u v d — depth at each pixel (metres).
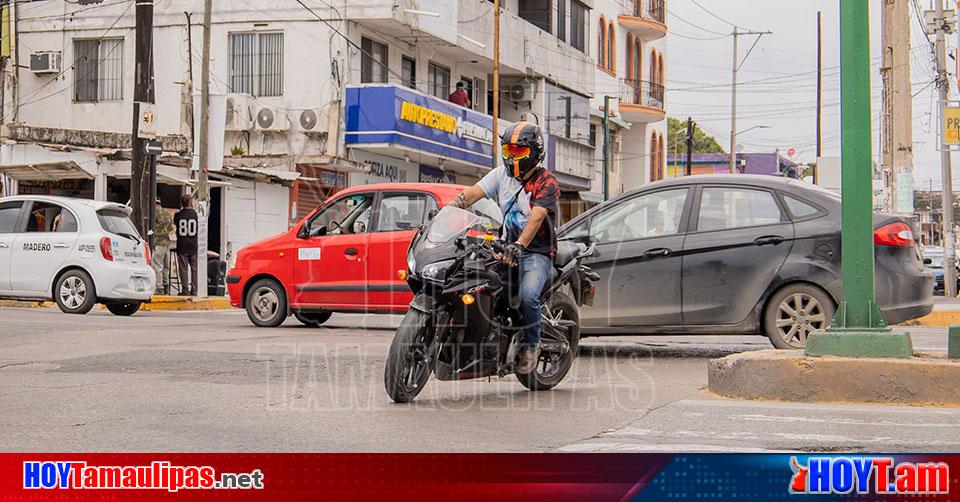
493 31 34.97
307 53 28.48
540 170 7.52
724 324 10.39
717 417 6.94
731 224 10.49
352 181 30.27
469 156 33.59
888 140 27.66
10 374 8.68
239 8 28.84
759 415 7.01
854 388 7.50
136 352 10.19
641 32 50.59
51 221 16.36
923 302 10.34
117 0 29.50
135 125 20.78
